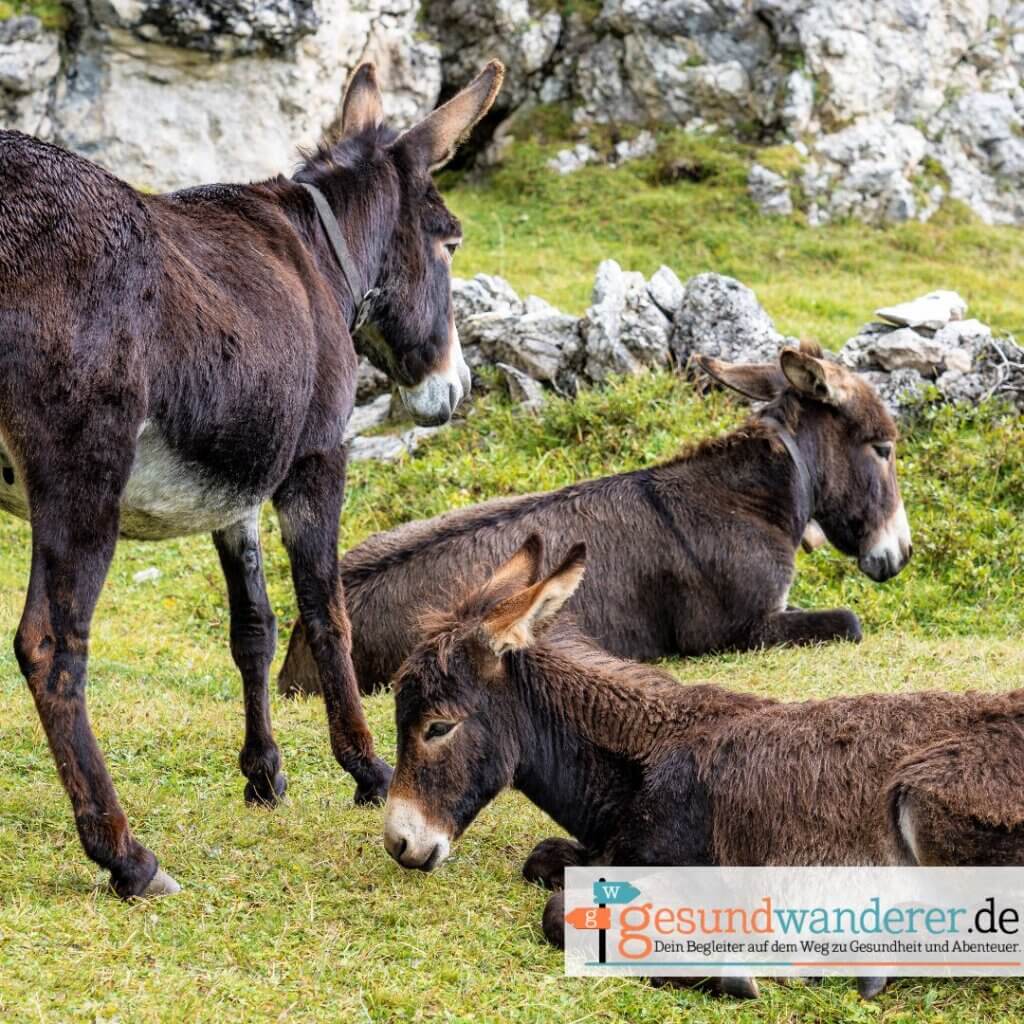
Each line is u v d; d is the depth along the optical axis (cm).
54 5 2041
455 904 591
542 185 2356
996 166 2438
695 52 2389
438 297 805
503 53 2450
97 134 2083
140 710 834
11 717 809
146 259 570
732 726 585
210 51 2089
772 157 2295
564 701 605
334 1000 504
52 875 589
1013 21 2572
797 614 1000
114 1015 478
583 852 624
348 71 2277
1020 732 536
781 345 1434
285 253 674
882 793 546
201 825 661
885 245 2234
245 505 646
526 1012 507
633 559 992
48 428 541
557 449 1350
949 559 1134
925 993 538
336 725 709
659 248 2198
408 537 1006
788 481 1000
